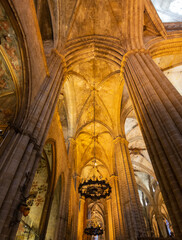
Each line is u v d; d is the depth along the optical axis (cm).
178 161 497
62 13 1162
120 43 1217
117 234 1404
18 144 543
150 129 632
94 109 1831
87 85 1689
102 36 1295
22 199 481
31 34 662
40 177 1149
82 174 2489
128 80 982
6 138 548
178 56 1354
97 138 2062
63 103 1775
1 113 732
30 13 655
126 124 2042
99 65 1537
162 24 1209
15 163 500
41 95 745
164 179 523
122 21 1241
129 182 1202
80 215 2116
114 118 1770
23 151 542
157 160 569
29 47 639
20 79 659
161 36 1211
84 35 1293
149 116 672
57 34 1109
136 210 1052
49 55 996
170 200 486
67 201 1293
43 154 1115
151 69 847
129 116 1917
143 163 2442
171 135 548
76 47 1211
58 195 1347
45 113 727
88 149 2173
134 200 1098
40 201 1083
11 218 439
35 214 1044
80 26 1271
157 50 1163
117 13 1259
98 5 1254
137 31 1164
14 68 650
